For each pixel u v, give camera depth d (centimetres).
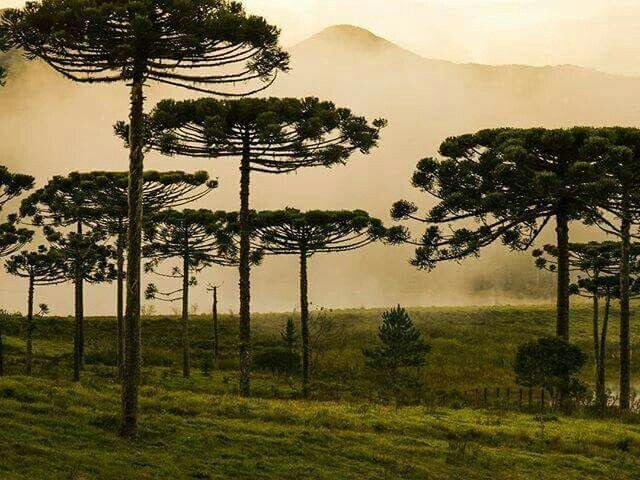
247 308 5284
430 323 11638
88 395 3794
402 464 3170
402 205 6050
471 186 5966
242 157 4925
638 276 7544
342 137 4756
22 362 7950
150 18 2744
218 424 3438
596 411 5191
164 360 8988
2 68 2773
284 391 6253
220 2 2838
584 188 5122
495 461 3450
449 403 5753
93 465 2467
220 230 7081
